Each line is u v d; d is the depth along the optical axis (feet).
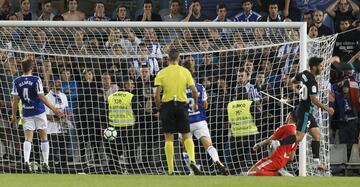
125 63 128.36
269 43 129.18
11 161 127.54
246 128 124.26
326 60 124.77
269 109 126.62
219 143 126.41
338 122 129.39
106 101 127.95
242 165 125.49
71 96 128.26
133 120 125.90
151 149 126.82
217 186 76.48
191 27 123.13
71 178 86.22
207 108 126.93
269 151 121.80
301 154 115.14
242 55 128.57
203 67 128.36
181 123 105.40
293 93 126.93
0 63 130.00
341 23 140.77
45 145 115.85
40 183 79.66
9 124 128.57
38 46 132.36
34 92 114.42
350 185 78.43
